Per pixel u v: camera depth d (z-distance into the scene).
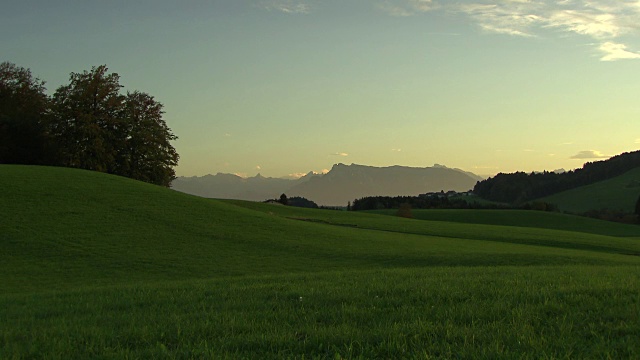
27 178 56.66
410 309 11.11
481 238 58.78
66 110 75.19
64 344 9.19
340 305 12.01
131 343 9.31
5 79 82.00
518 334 8.63
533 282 15.08
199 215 52.12
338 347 8.41
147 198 55.91
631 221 120.88
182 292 15.96
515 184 194.00
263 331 9.71
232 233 46.34
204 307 12.52
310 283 16.73
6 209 46.25
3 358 8.50
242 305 12.70
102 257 35.75
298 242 44.16
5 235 39.81
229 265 34.22
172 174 81.94
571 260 33.00
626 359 7.34
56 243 38.75
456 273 19.50
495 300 11.84
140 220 47.62
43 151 76.00
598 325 9.23
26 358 8.59
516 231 66.56
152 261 35.03
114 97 78.44
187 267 33.38
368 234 53.22
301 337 9.19
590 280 15.30
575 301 11.41
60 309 13.87
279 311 11.55
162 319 11.30
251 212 59.53
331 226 58.66
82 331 10.27
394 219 80.88
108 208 50.22
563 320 9.53
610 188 167.75
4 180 54.72
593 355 7.51
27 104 82.06
